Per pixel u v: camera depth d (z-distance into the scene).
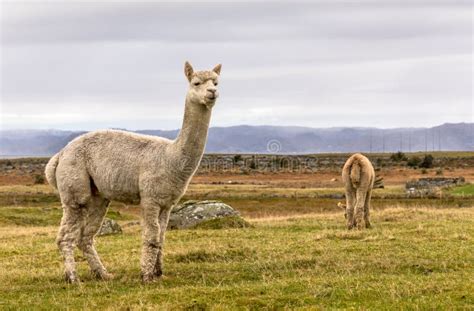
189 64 12.89
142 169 12.99
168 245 18.59
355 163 21.64
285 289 11.99
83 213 13.85
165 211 13.38
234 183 82.12
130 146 13.30
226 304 10.99
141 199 13.12
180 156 12.75
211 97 12.47
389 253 15.56
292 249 16.62
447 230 19.69
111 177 13.25
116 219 35.28
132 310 10.81
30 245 19.95
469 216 24.27
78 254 17.09
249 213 40.44
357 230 20.55
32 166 119.12
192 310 10.80
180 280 13.27
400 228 20.98
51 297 12.10
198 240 19.47
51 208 38.66
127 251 17.86
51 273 14.63
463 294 11.23
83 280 13.76
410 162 114.56
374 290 11.66
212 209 24.91
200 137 12.77
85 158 13.59
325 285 12.17
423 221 22.73
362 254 15.62
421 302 10.83
